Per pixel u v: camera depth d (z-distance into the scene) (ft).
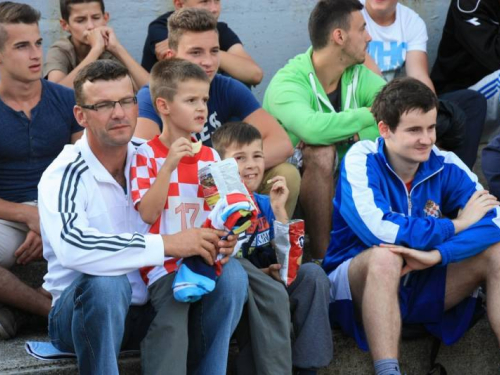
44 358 38.78
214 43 47.47
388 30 59.93
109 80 36.35
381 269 40.65
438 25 64.39
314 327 40.88
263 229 41.32
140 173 37.88
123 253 35.27
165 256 35.91
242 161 40.91
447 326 44.42
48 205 35.88
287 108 51.13
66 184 36.29
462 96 55.72
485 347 46.96
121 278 35.50
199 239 36.06
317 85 52.49
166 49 53.01
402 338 44.62
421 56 60.23
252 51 60.59
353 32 51.37
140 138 42.34
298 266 40.52
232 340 41.29
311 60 53.06
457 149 54.85
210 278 36.22
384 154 43.65
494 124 59.47
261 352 38.19
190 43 47.01
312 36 52.31
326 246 50.01
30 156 45.57
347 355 43.93
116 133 36.40
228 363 40.91
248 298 38.11
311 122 49.75
